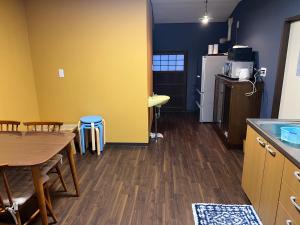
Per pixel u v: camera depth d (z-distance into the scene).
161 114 6.09
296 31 2.69
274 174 1.71
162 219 2.14
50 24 3.45
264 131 1.93
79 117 3.81
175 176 2.89
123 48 3.47
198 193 2.53
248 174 2.25
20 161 1.73
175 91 6.33
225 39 5.41
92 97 3.71
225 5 4.82
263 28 3.48
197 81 6.13
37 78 3.70
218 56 4.86
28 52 3.54
